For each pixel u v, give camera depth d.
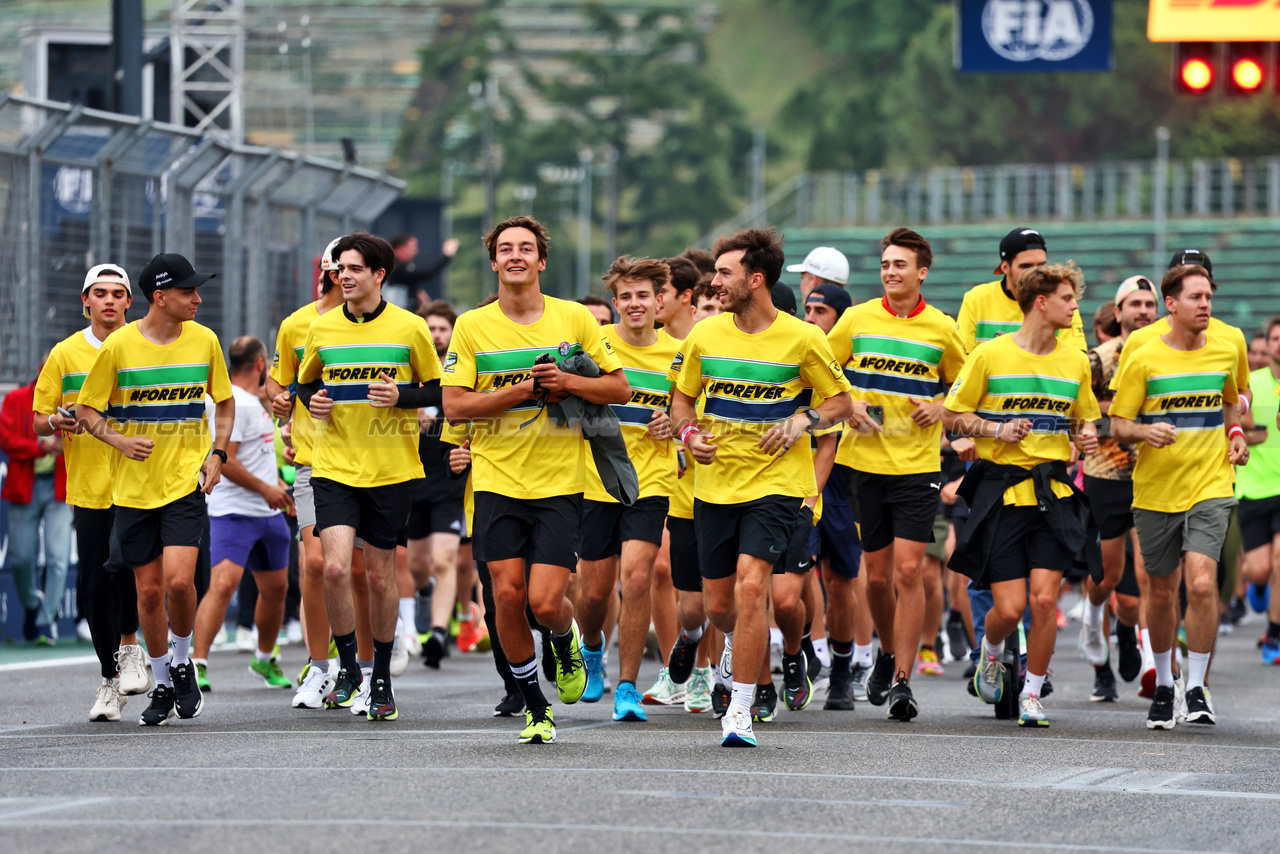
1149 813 19.19
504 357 23.03
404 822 17.34
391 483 26.89
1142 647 32.09
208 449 26.97
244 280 49.44
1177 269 27.36
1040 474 26.77
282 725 26.36
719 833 17.14
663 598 30.33
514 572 22.95
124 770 21.08
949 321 28.84
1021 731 26.53
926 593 38.34
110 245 44.41
